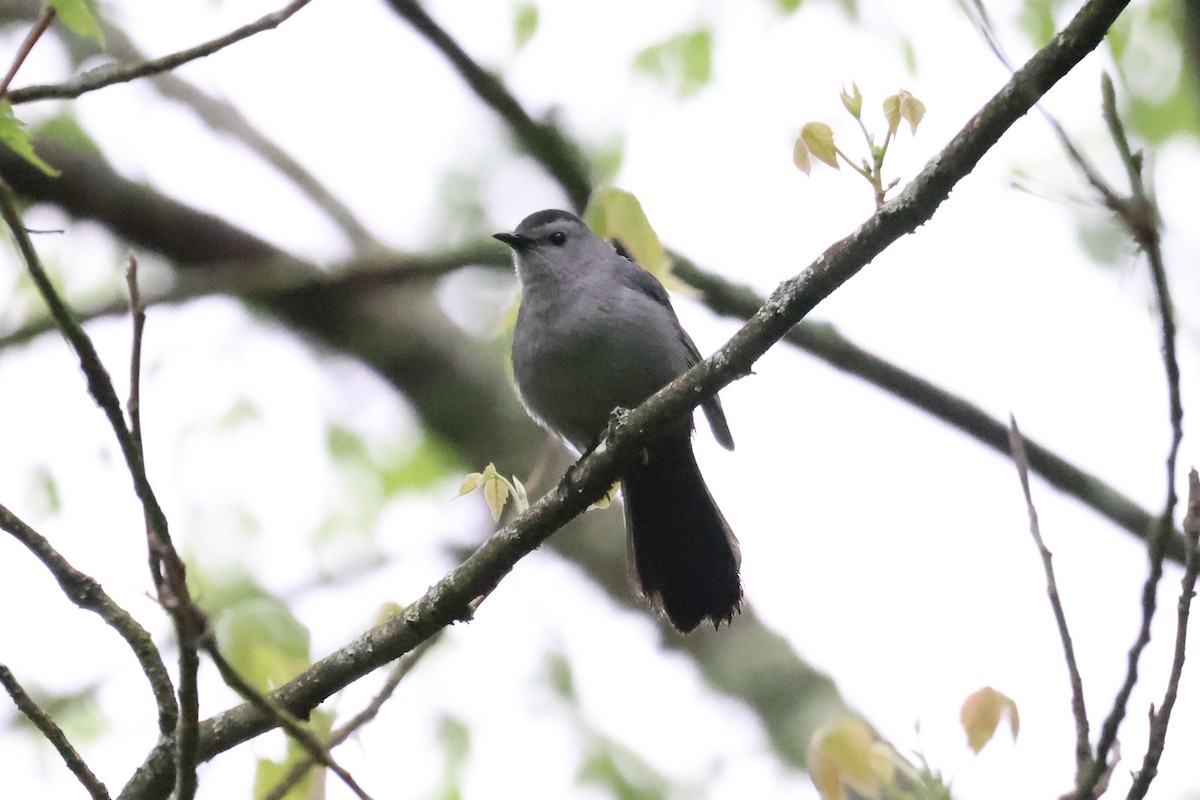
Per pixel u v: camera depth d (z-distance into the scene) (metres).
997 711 6.02
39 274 5.12
